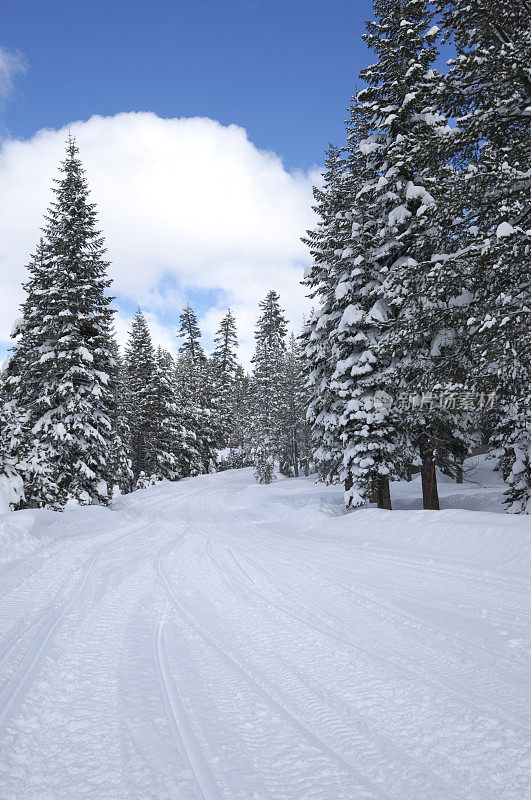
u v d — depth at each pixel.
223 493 35.78
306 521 16.14
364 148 14.91
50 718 3.06
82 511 17.00
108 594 6.43
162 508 25.44
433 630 4.72
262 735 2.84
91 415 21.30
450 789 2.29
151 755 2.63
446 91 10.21
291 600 6.04
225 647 4.39
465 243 10.01
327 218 19.50
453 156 11.25
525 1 9.29
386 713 3.08
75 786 2.35
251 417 47.53
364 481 15.76
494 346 8.70
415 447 15.15
